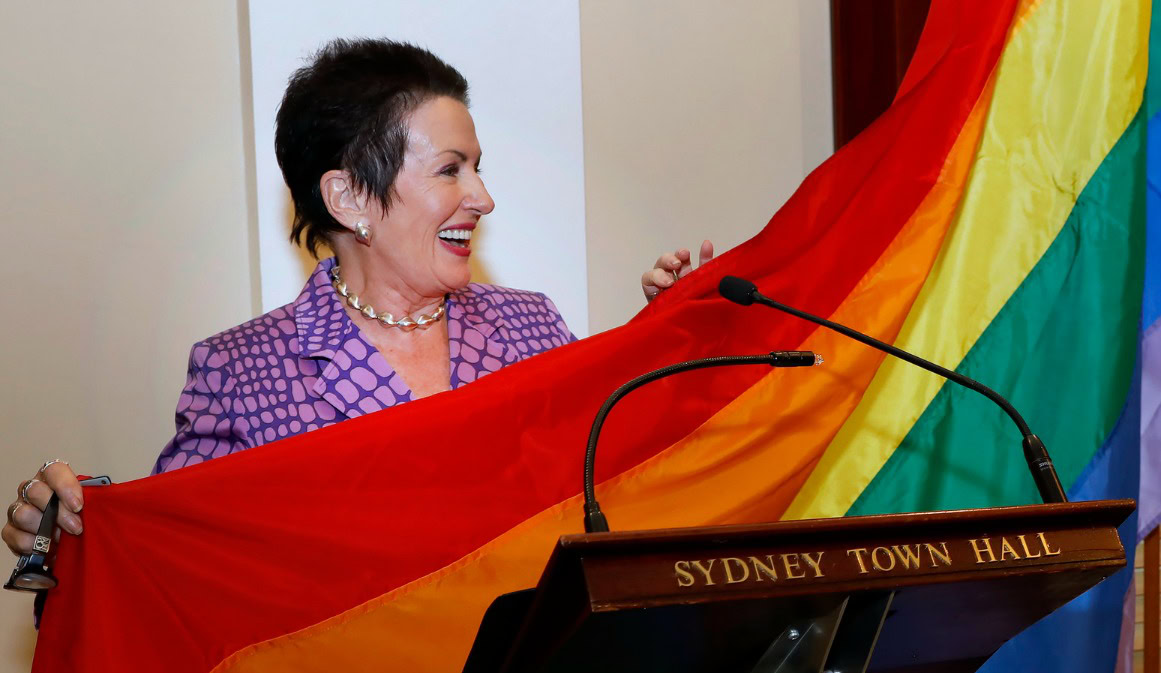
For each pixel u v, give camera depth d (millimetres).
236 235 2195
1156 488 1520
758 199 2559
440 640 1277
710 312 1471
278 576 1243
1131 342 1405
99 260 2102
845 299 1461
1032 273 1449
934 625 842
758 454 1423
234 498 1243
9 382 2041
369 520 1283
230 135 2195
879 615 749
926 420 1446
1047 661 1354
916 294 1449
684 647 751
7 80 2045
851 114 2520
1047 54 1473
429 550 1299
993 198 1465
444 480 1323
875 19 2457
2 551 2027
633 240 2451
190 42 2172
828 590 715
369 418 1335
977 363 1445
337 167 1537
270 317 1570
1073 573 790
